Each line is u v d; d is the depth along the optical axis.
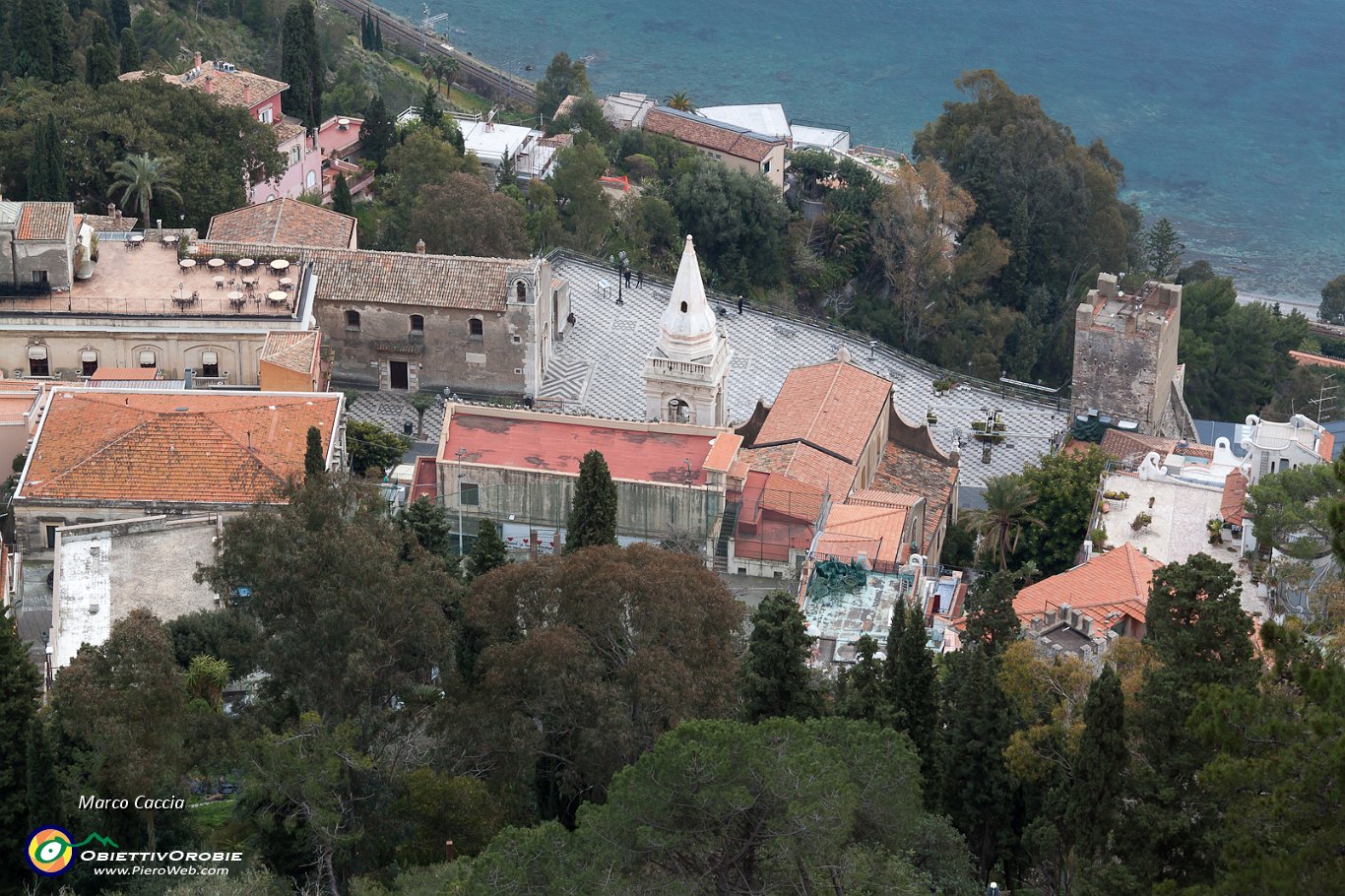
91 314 133.25
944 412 166.88
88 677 74.94
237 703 91.19
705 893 64.12
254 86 195.00
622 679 78.94
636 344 163.25
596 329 165.12
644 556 84.75
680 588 82.31
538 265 149.50
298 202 164.62
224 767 77.62
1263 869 58.75
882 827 67.12
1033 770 80.31
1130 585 114.44
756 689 84.00
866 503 124.19
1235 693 63.97
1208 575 75.94
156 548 104.88
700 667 81.06
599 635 82.06
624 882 62.38
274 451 114.94
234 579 85.31
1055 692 85.50
